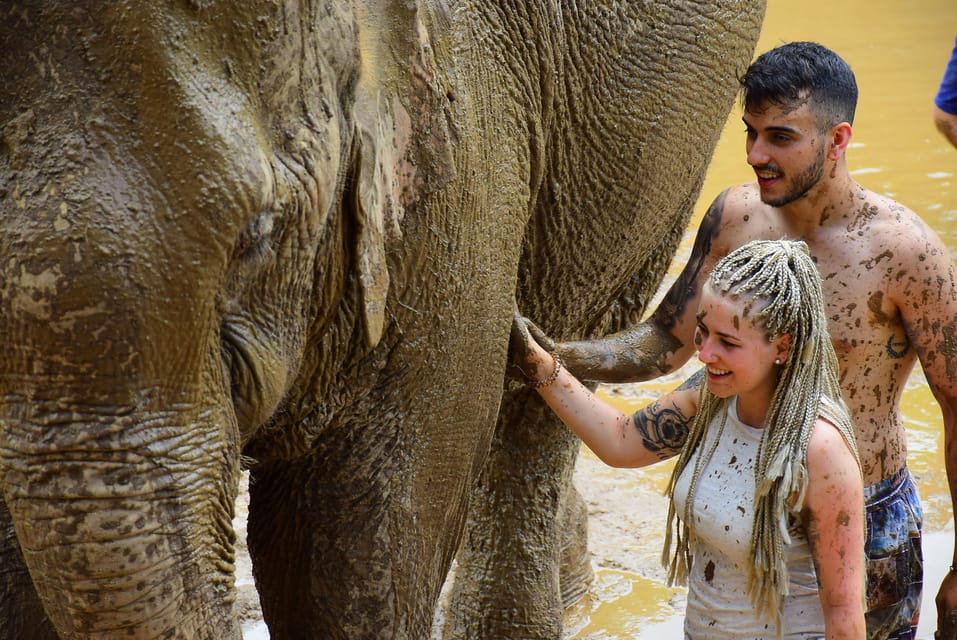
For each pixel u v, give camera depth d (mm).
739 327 4129
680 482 4492
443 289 4371
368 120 3633
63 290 2912
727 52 6242
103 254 2926
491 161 4598
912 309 4820
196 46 3035
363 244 3676
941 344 4840
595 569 7562
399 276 4211
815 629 4340
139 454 3072
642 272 6762
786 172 4738
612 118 5629
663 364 5352
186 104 2996
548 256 5758
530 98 4984
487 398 4754
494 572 6488
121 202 2949
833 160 4766
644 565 7613
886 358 4891
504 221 4711
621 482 8586
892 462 4992
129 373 3021
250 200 3066
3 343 2979
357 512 4488
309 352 3973
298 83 3287
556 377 4930
